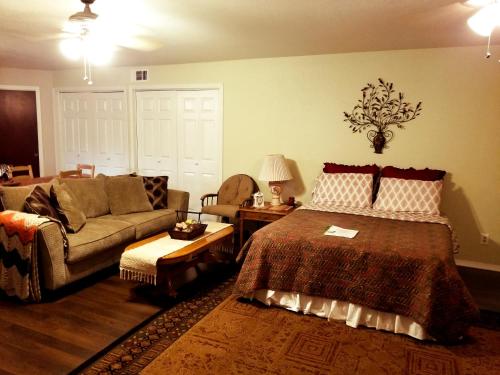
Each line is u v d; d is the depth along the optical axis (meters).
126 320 2.92
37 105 6.33
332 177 4.41
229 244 4.53
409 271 2.70
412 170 4.25
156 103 5.74
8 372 2.26
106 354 2.46
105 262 3.73
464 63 4.07
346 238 3.02
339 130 4.66
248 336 2.71
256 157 5.15
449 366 2.40
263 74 4.94
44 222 3.14
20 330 2.73
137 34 3.71
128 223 4.04
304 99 4.78
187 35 3.74
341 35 3.67
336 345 2.61
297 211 4.01
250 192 4.93
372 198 4.27
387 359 2.46
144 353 2.48
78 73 6.16
